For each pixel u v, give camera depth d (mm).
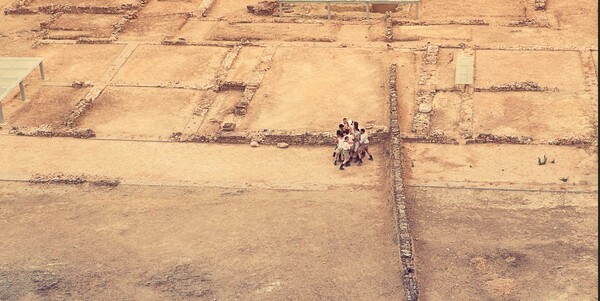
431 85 49125
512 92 48156
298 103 48406
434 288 33781
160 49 55281
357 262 35344
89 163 44156
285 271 34969
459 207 39250
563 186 40344
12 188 42250
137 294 33969
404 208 37344
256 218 38875
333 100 48469
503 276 34281
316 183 41875
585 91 47719
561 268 34500
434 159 43094
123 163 44062
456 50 53156
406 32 55781
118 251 36750
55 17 60094
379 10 61438
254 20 58812
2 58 51344
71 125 47312
